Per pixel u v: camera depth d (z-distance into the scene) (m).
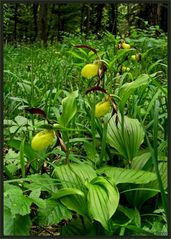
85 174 0.59
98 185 0.54
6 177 0.67
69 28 4.99
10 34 4.62
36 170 0.68
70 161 0.71
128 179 0.58
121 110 0.67
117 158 0.76
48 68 1.47
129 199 0.63
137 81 0.64
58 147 0.77
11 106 0.98
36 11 4.82
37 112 0.57
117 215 0.59
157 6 3.13
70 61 1.69
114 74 1.05
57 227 0.59
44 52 2.27
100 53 1.06
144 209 0.64
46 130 0.58
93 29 4.51
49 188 0.59
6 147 0.81
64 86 1.25
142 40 1.84
